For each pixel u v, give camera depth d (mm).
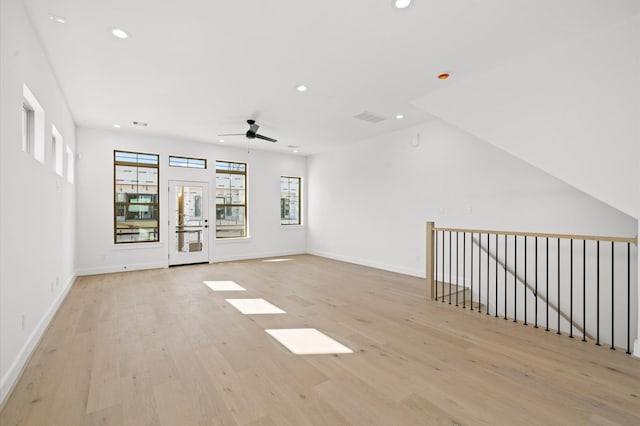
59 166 3836
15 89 2145
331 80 3598
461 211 4770
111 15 2418
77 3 2266
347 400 1881
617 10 2369
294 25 2555
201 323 3180
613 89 2572
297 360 2391
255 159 7477
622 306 3330
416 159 5453
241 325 3131
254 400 1878
